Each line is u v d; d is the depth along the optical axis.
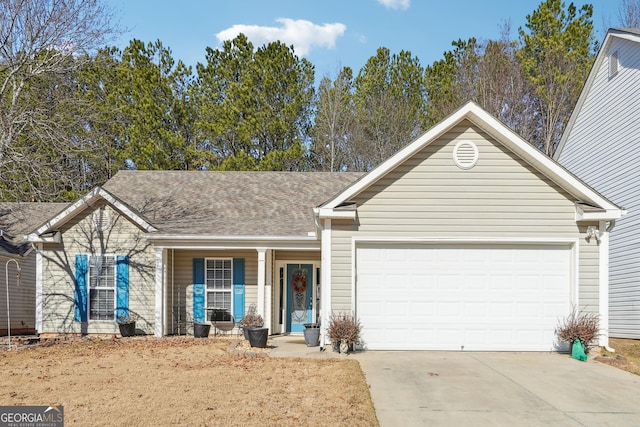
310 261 17.42
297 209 17.94
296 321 17.30
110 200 16.11
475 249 12.37
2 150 16.84
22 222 20.55
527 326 12.24
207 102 31.70
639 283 15.84
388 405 7.95
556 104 29.44
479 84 31.95
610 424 7.24
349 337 11.62
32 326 19.66
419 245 12.38
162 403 7.80
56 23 17.14
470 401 8.18
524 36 31.52
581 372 10.13
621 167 17.02
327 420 7.07
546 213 12.27
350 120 35.06
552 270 12.31
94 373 10.01
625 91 16.86
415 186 12.34
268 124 29.83
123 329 15.71
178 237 15.66
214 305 16.91
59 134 17.61
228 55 32.94
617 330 17.03
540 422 7.28
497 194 12.32
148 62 31.34
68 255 16.42
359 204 12.33
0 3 16.62
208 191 19.20
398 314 12.28
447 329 12.25
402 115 34.06
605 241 12.06
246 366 10.56
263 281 15.84
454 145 12.41
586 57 29.31
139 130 28.84
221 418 7.11
